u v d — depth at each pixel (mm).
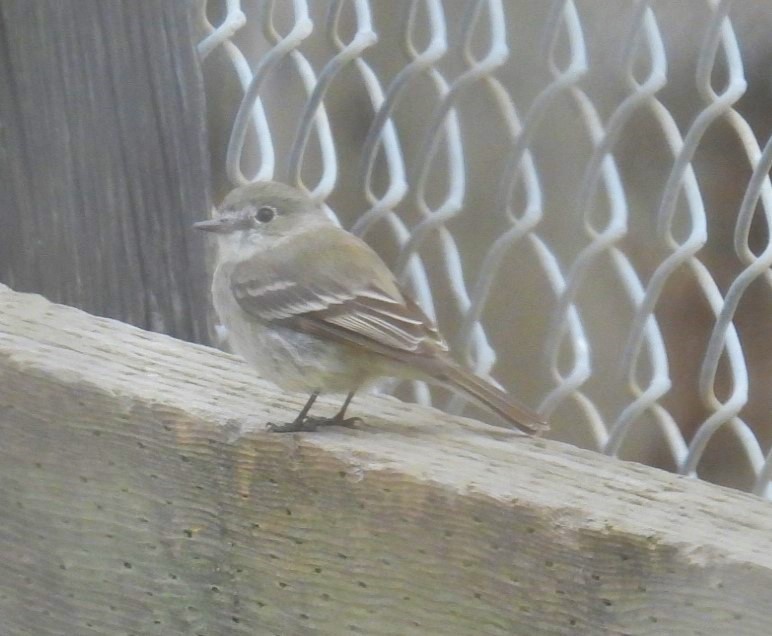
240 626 4805
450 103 7492
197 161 5965
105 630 5055
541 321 11031
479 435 5090
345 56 7215
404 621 4461
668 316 11133
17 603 5223
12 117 5758
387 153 7656
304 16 7074
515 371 11172
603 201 10375
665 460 10367
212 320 6703
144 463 4902
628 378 7883
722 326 7598
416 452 4727
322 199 7535
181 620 4914
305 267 6391
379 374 6246
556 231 10500
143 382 5082
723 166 10648
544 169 10320
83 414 4980
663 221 7578
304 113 7324
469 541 4301
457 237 10805
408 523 4406
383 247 9102
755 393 11289
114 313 5988
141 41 5805
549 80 9383
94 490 5012
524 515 4180
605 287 10586
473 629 4328
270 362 6297
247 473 4719
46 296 5969
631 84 7480
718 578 3875
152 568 4938
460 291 7898
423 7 9961
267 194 6797
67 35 5695
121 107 5820
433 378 5918
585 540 4066
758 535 4090
